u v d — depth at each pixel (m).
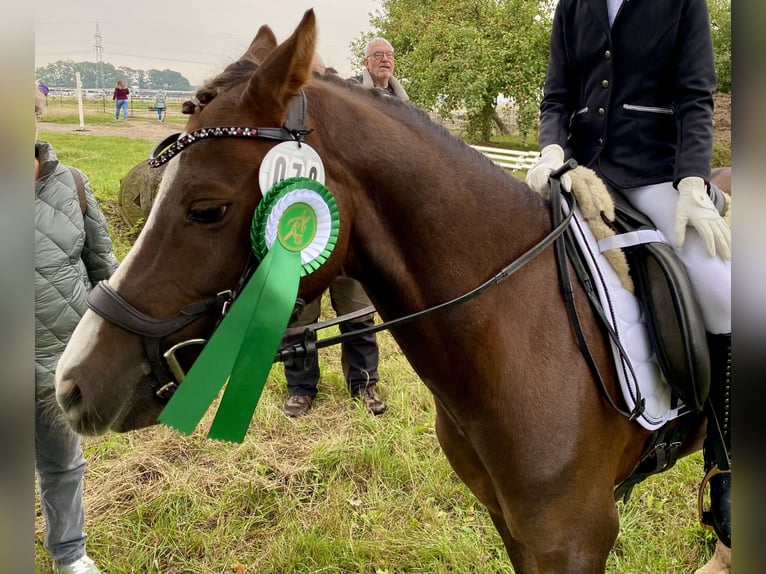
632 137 1.72
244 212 1.19
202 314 1.23
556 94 1.89
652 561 2.39
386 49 3.96
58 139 11.85
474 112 13.60
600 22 1.72
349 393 3.67
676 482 2.82
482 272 1.40
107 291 1.22
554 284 1.48
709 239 1.50
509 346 1.41
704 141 1.57
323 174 1.25
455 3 14.52
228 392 1.20
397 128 1.35
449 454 1.67
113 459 3.08
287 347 1.36
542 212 1.53
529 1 13.73
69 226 2.01
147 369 1.24
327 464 3.03
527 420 1.42
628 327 1.52
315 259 1.23
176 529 2.60
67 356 1.23
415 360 1.45
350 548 2.48
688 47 1.60
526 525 1.49
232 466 2.99
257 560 2.48
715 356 1.69
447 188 1.36
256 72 1.19
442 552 2.43
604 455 1.50
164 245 1.20
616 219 1.61
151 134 14.20
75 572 2.30
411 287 1.37
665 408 1.59
